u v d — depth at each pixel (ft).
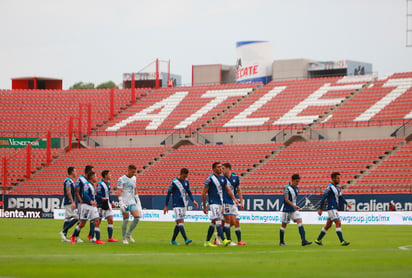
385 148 153.99
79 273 40.27
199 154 172.86
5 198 154.20
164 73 264.93
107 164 175.42
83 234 84.89
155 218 128.98
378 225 110.11
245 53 228.43
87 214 66.54
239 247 63.41
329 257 52.21
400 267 44.65
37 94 216.54
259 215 120.26
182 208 65.62
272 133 174.60
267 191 146.92
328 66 222.89
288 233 89.51
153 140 186.70
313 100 191.11
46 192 157.07
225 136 180.75
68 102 212.84
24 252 55.31
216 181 63.72
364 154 153.48
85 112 207.41
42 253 54.34
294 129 172.86
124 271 41.50
